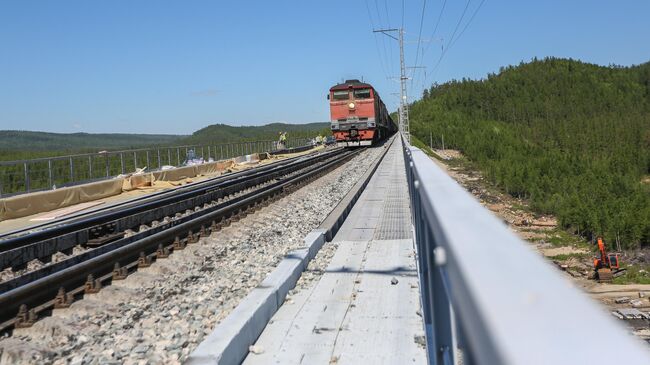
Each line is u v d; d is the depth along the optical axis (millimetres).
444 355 2201
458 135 149625
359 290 6738
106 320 5859
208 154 35062
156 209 12500
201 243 9922
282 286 6363
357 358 4656
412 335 5117
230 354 4352
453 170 99312
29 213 15969
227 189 17938
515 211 63000
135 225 11484
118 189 21234
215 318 5688
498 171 82250
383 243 9938
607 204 57781
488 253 859
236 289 6949
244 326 4781
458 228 1078
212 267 8320
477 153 121062
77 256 7953
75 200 18375
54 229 9312
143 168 25547
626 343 567
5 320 5605
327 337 5180
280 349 4922
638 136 175875
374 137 46312
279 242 10344
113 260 7676
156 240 9031
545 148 161250
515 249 875
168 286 7223
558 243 47188
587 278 33688
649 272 32781
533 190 69062
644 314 19172
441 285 2148
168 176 25562
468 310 799
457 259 870
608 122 196875
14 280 6633
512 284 704
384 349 4824
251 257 8984
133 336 5254
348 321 5609
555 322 599
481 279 743
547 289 674
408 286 6801
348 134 43125
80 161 22047
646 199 67062
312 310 6012
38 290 6113
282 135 54125
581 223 49312
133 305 6379
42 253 8555
